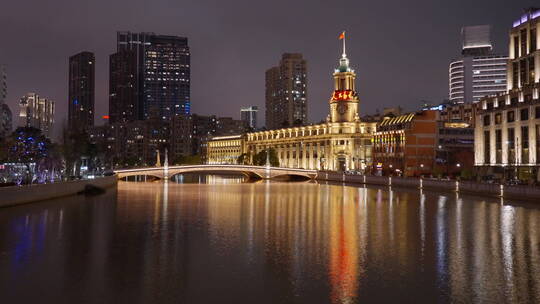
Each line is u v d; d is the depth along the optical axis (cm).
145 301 2952
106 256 4138
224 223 6175
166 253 4266
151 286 3250
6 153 15300
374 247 4569
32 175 13300
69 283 3309
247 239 4966
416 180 13100
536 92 11531
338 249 4469
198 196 10844
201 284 3303
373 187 14688
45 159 16088
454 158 16825
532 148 11488
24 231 5403
